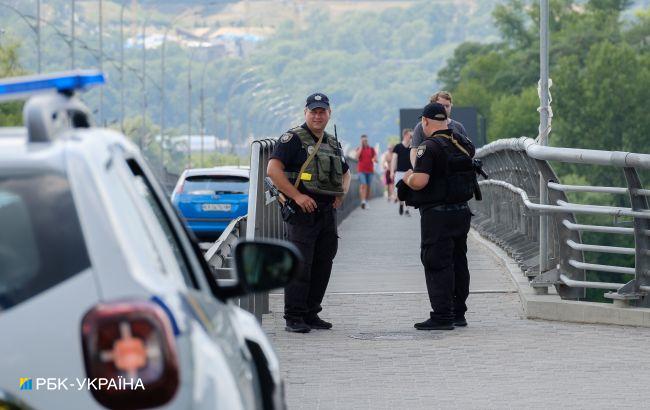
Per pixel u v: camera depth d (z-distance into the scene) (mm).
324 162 29656
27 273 7504
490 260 48000
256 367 10961
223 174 68688
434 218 30047
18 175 7730
